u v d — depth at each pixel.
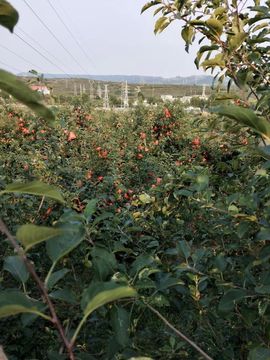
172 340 1.42
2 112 6.64
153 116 7.76
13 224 2.75
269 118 1.46
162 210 3.11
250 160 2.22
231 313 1.48
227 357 1.56
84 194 4.09
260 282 1.20
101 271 1.12
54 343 2.04
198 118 3.14
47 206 3.08
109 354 1.13
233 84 1.70
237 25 1.60
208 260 1.81
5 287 2.23
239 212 1.62
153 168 5.66
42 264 2.42
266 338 1.44
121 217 3.30
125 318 1.06
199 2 1.74
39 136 6.09
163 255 2.64
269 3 1.71
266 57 1.77
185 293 1.70
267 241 1.54
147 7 1.76
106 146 6.54
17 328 2.06
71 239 0.89
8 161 4.61
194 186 1.72
